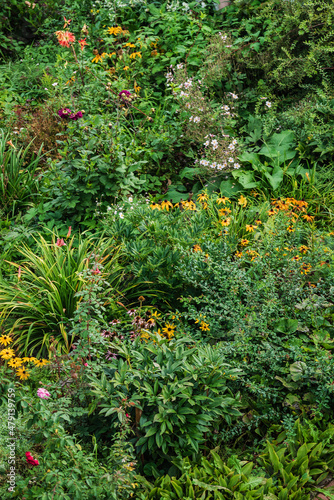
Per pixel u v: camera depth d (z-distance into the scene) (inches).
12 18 313.0
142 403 104.7
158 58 262.1
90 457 94.6
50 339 123.6
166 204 167.5
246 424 112.5
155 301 148.2
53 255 159.0
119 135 195.6
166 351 108.3
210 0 279.1
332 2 222.8
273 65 244.5
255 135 221.5
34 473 93.3
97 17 277.1
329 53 228.4
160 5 283.9
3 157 195.8
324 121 214.5
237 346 120.4
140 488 100.4
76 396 107.0
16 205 193.6
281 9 247.3
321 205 190.9
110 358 118.5
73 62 262.1
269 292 133.7
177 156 222.4
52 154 217.3
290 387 113.7
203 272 142.6
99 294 138.6
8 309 149.0
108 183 182.2
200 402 104.3
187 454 103.7
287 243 150.3
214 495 95.0
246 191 201.8
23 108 245.6
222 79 249.4
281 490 96.7
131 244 150.5
